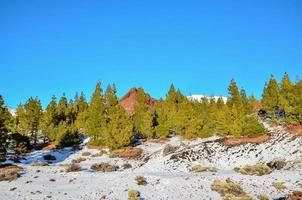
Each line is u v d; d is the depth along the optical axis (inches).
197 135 3097.9
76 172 1792.6
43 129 3491.6
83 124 3848.4
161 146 2962.6
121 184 1497.3
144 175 1663.4
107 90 4333.2
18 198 1266.0
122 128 2876.5
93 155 2736.2
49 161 2534.5
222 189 1417.3
